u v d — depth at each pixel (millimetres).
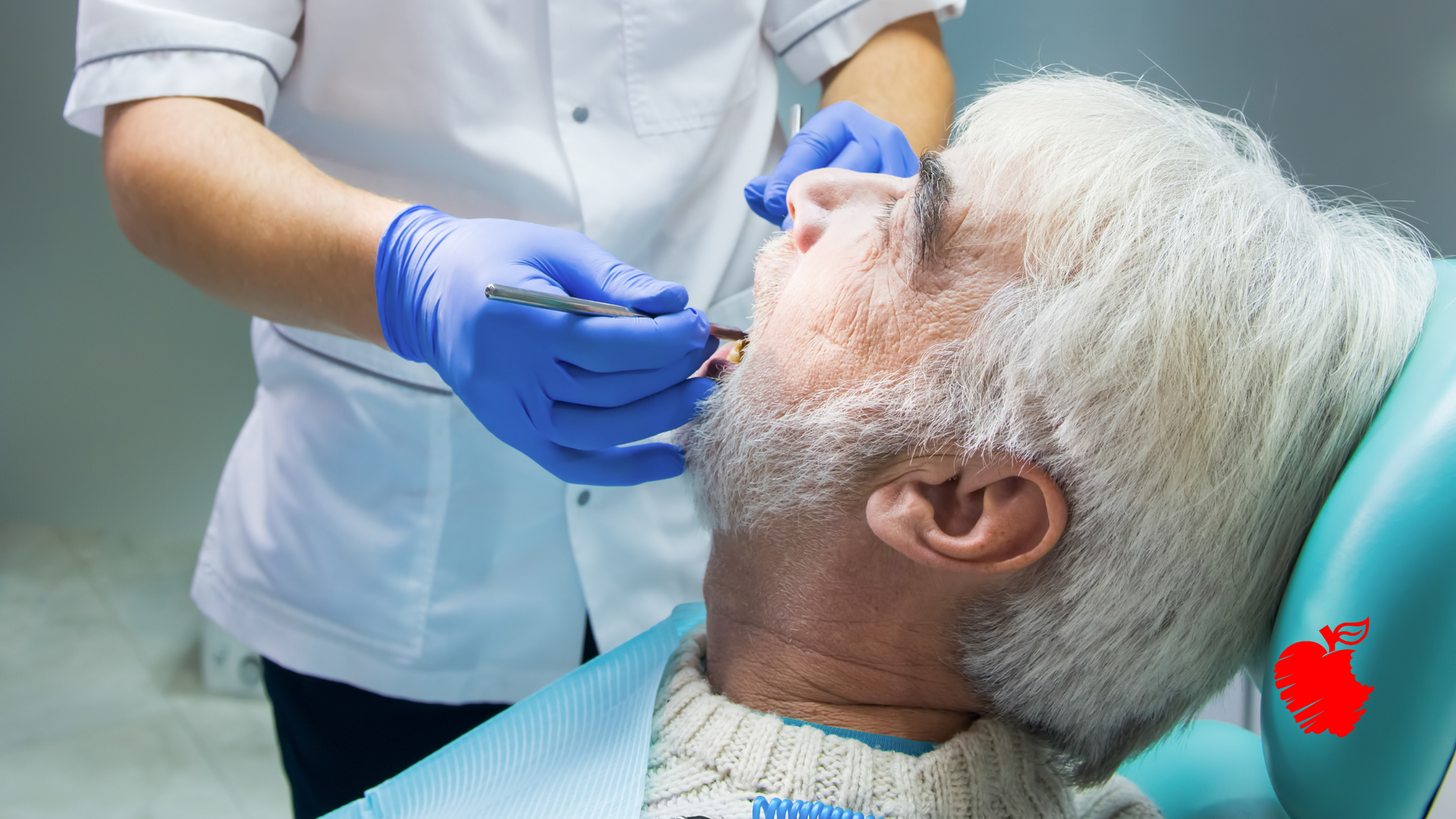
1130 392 613
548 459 815
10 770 2020
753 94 1190
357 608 1156
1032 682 695
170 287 2518
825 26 1198
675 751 692
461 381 789
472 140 1030
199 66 927
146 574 2654
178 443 2684
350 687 1211
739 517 727
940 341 658
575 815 684
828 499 687
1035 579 668
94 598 2555
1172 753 928
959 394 650
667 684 771
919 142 1163
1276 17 1454
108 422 2664
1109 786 865
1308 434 640
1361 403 641
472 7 989
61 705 2215
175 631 2467
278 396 1190
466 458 1104
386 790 835
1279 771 659
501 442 1089
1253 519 644
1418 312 667
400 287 822
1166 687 701
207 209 870
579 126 1065
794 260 744
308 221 846
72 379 2615
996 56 1641
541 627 1178
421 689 1165
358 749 1246
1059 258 635
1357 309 651
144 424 2664
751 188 1035
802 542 706
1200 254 623
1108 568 651
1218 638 683
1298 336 626
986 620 687
